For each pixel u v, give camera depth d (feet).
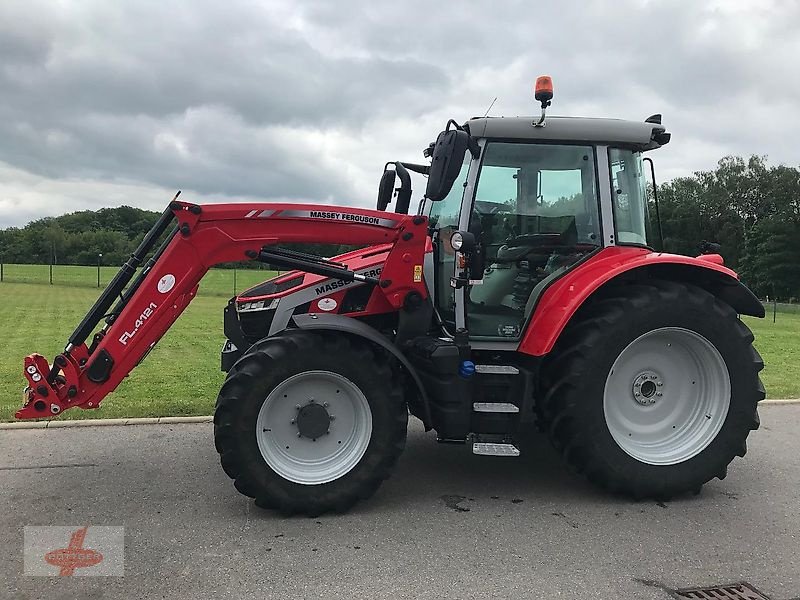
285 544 11.09
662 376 14.14
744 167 208.74
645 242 15.10
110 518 12.13
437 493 13.75
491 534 11.63
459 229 14.01
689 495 13.92
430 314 13.98
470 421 12.94
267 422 12.36
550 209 14.49
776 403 23.30
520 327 14.56
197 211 12.66
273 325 13.89
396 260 13.48
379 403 12.53
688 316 13.46
